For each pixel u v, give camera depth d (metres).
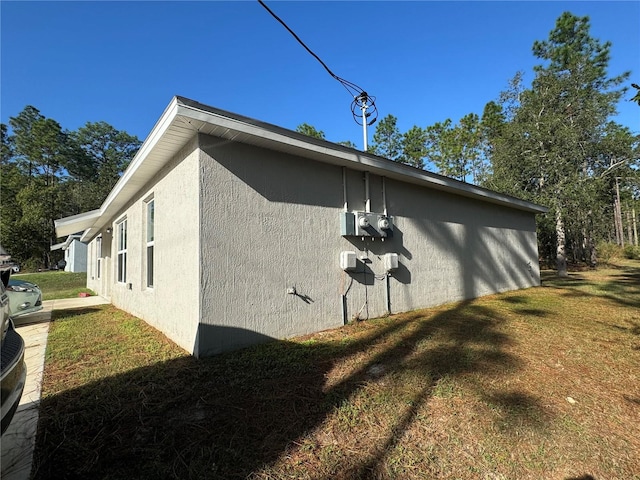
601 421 2.31
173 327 4.20
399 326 4.82
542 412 2.39
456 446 1.97
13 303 5.52
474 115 21.16
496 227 8.74
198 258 3.47
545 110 14.81
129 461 1.78
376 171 5.40
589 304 6.67
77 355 3.64
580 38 15.99
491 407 2.44
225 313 3.64
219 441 1.98
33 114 34.88
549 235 17.62
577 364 3.34
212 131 3.52
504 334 4.39
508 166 14.92
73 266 21.08
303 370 3.11
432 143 23.09
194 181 3.61
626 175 14.93
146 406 2.41
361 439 2.03
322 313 4.62
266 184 4.10
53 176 35.06
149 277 5.58
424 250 6.52
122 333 4.71
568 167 13.15
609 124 15.12
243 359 3.36
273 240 4.13
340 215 4.97
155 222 5.00
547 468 1.81
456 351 3.69
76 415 2.27
